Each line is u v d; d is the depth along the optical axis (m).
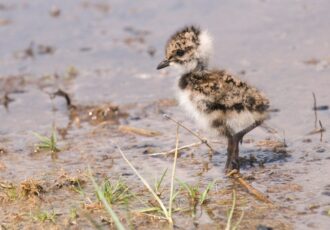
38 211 9.41
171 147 11.91
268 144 11.62
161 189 9.95
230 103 10.45
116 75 16.41
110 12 21.23
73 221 9.02
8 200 9.88
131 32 19.38
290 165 10.63
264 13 19.28
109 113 13.79
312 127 12.22
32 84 16.23
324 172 10.23
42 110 14.49
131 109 14.14
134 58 17.48
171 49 11.64
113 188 10.00
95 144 12.27
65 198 9.87
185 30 11.86
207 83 10.77
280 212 8.88
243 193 9.62
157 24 19.75
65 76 16.61
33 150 12.12
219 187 9.91
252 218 8.76
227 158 10.65
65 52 18.34
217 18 19.42
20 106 14.80
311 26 17.92
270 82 14.78
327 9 18.80
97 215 9.16
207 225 8.66
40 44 19.00
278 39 17.45
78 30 19.95
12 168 11.27
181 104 11.32
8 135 13.08
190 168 10.83
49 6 22.19
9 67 17.47
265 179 10.12
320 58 15.91
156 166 11.01
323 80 14.59
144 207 9.30
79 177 10.62
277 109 13.25
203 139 11.14
